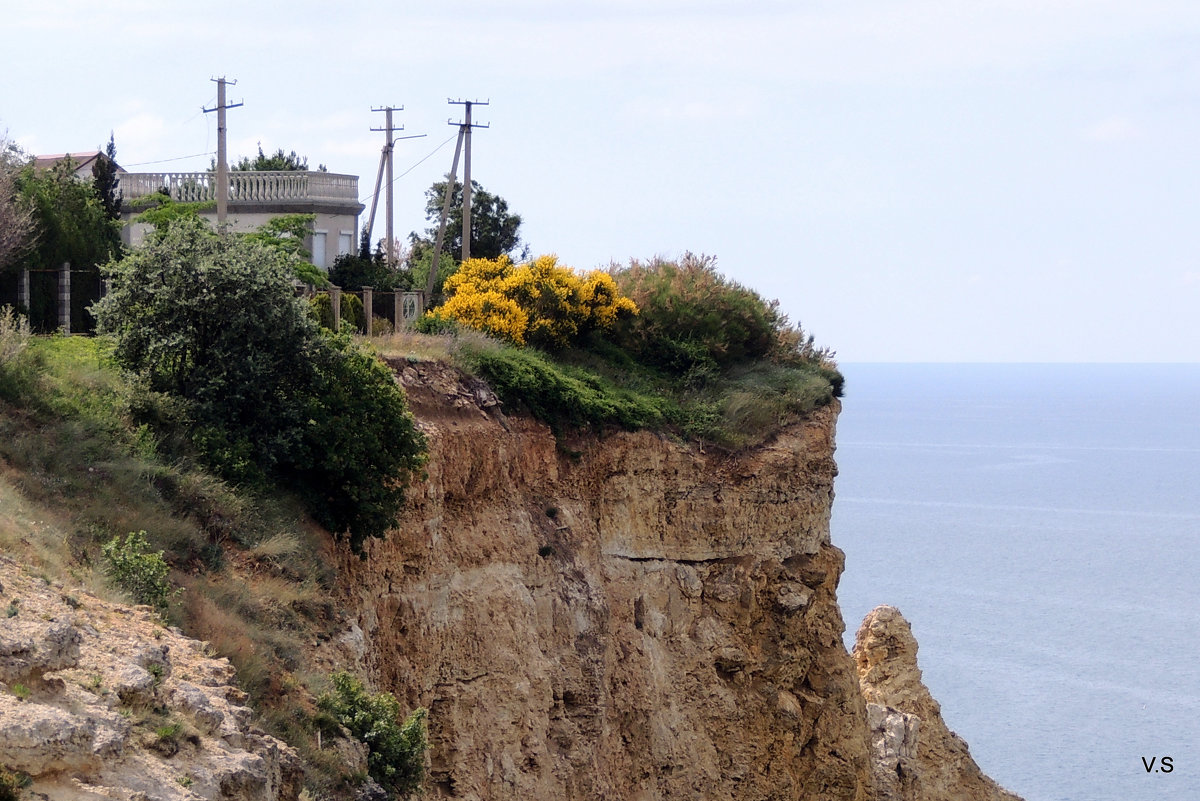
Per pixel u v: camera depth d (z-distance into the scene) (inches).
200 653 933.2
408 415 1496.1
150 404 1359.5
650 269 2469.2
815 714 2084.2
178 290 1412.4
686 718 1951.3
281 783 850.8
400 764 1121.4
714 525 2036.2
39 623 792.3
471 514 1691.7
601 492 1942.7
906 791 2298.2
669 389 2194.9
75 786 669.9
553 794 1654.8
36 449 1194.0
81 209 2102.6
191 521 1222.9
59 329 1827.0
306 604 1252.5
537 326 2172.7
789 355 2445.9
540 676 1679.4
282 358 1432.1
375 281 2625.5
